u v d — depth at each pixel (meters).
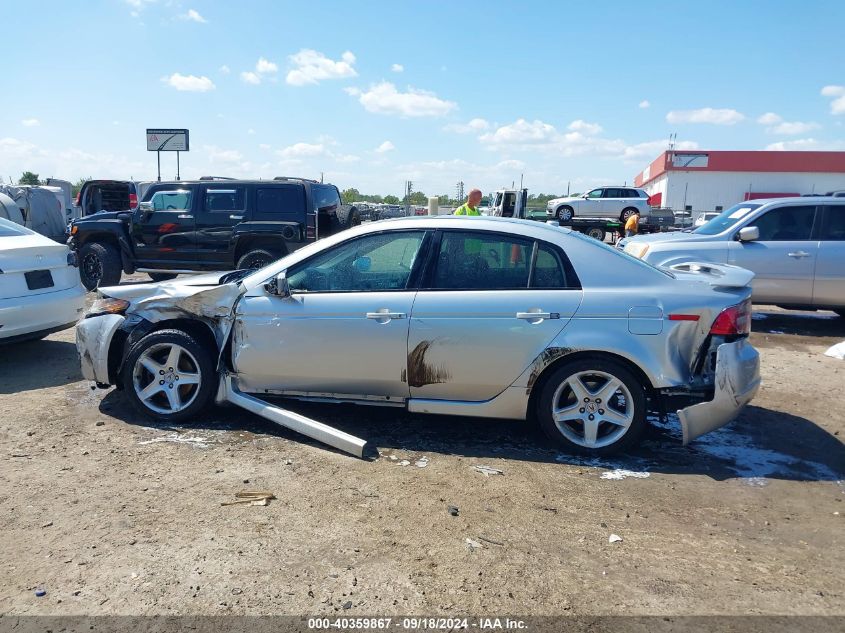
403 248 4.53
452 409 4.43
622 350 4.11
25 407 5.13
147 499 3.61
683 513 3.58
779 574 3.01
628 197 30.25
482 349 4.27
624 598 2.80
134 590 2.79
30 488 3.73
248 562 3.01
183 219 11.02
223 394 4.77
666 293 4.18
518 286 4.32
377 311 4.39
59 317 6.55
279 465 4.09
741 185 50.03
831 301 8.85
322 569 2.96
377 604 2.72
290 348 4.55
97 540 3.18
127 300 4.88
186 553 3.08
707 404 4.09
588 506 3.64
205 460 4.15
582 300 4.21
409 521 3.42
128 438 4.51
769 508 3.67
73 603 2.69
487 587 2.86
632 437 4.23
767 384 6.29
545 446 4.49
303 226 10.66
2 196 14.36
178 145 23.70
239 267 10.72
